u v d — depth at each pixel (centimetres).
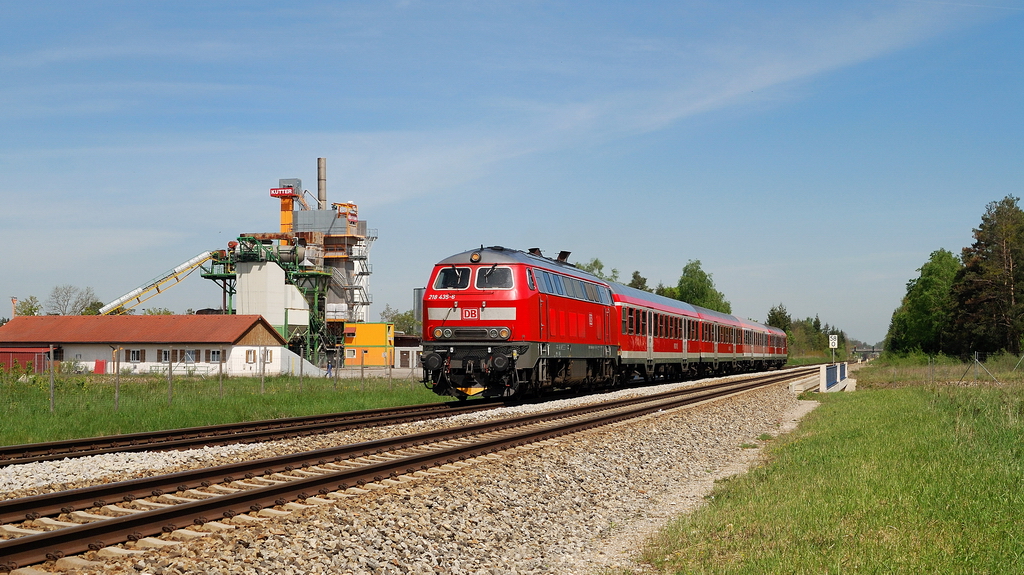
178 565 716
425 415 2062
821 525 932
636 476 1448
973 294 8450
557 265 2662
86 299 10756
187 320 6166
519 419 1880
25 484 1102
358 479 1098
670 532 1003
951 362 7869
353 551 813
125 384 3653
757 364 6362
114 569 701
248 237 7275
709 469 1603
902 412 2319
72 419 1895
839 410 2698
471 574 827
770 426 2402
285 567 749
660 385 3741
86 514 898
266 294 7206
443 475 1195
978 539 840
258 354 5997
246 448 1452
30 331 6341
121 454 1351
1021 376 4934
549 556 926
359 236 9525
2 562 673
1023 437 1614
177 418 1998
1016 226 8375
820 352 16612
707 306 10944
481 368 2256
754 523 984
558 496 1209
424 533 916
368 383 3897
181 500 990
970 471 1224
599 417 2006
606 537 1040
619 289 3366
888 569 744
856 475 1233
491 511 1055
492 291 2280
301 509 939
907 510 979
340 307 7850
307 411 2303
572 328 2642
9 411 2052
